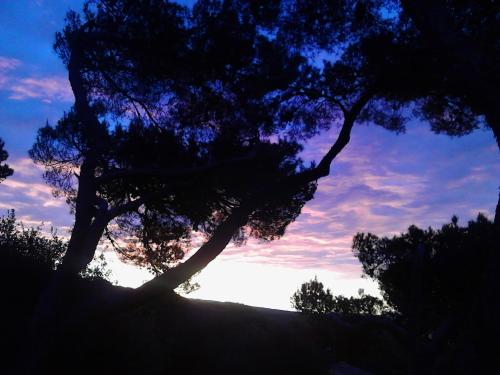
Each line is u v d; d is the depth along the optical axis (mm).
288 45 12812
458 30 8531
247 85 12539
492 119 7773
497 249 6816
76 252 10648
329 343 19094
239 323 15836
